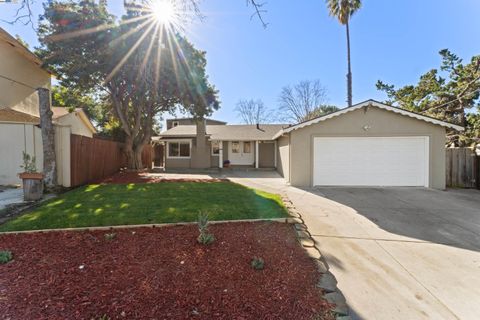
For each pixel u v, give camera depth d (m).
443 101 15.78
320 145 9.97
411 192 8.60
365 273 3.17
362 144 9.85
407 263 3.44
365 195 8.05
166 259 3.20
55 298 2.36
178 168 18.98
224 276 2.84
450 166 10.05
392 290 2.80
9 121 8.91
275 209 5.71
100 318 2.11
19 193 7.18
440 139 9.56
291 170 10.05
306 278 2.90
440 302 2.59
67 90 15.76
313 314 2.29
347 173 9.92
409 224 5.09
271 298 2.48
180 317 2.17
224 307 2.32
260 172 16.55
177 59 13.03
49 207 5.59
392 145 9.76
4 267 2.94
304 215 5.67
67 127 7.98
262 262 3.10
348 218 5.47
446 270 3.24
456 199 7.46
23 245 3.58
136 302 2.34
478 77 12.76
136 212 5.20
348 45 18.55
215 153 20.14
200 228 3.76
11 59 11.10
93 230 4.20
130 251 3.41
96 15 11.27
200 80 14.20
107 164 12.17
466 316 2.38
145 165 18.52
